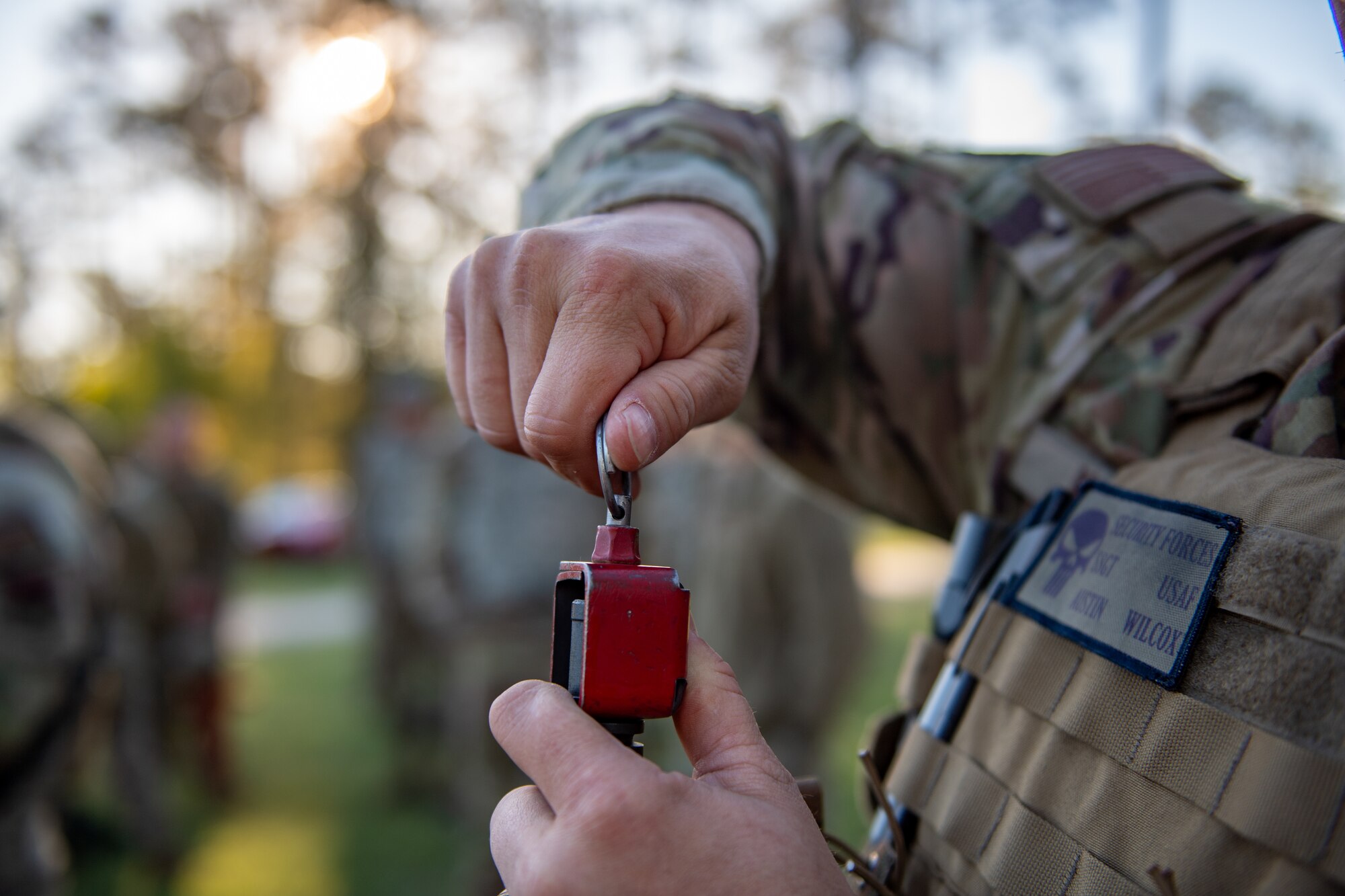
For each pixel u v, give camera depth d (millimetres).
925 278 859
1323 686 459
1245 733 478
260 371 19844
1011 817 575
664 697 524
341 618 9867
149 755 3434
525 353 592
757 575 2732
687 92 874
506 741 502
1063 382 740
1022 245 804
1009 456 759
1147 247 753
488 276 620
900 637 7090
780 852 468
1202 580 531
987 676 645
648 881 455
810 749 2811
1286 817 446
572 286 572
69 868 3412
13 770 1664
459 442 3598
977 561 749
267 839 3738
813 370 914
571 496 3172
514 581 3107
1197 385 662
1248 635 501
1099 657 567
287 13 13555
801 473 1023
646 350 574
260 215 15305
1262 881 450
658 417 552
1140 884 498
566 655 563
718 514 2797
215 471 4523
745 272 656
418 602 3945
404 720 4762
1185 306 720
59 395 17844
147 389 19156
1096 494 646
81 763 3355
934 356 860
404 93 11195
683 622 533
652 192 700
